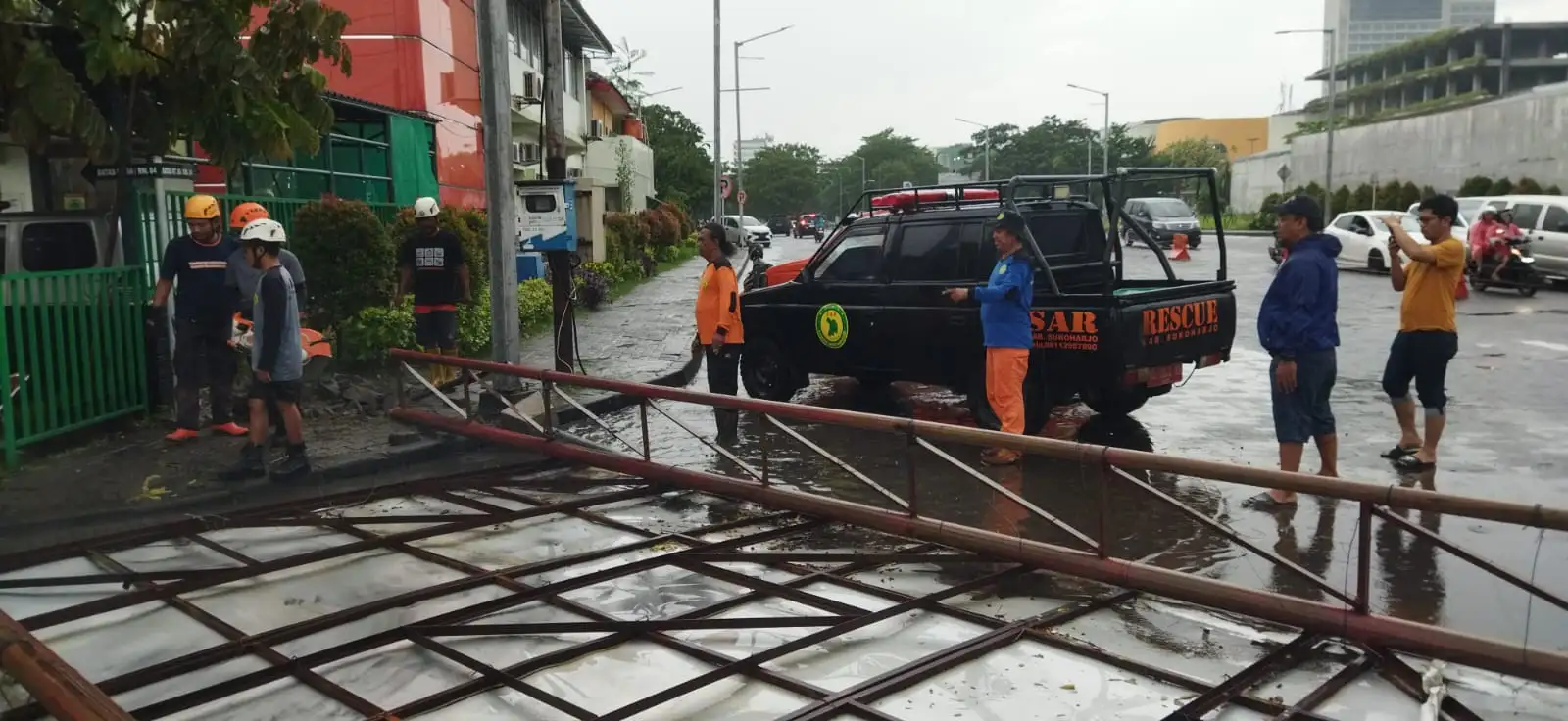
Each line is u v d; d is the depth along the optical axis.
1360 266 24.06
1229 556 5.75
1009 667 4.36
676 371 12.23
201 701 4.05
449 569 5.74
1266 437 8.66
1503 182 34.50
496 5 9.26
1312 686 4.15
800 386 10.42
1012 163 88.19
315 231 10.90
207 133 8.89
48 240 8.42
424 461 8.11
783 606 5.08
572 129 33.34
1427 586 5.24
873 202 11.03
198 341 8.11
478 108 22.23
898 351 9.39
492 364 8.04
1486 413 9.16
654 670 4.40
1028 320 7.69
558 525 6.59
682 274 28.48
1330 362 6.59
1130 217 9.98
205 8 8.28
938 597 5.07
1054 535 6.17
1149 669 4.25
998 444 5.30
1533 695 4.05
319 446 8.15
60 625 4.99
